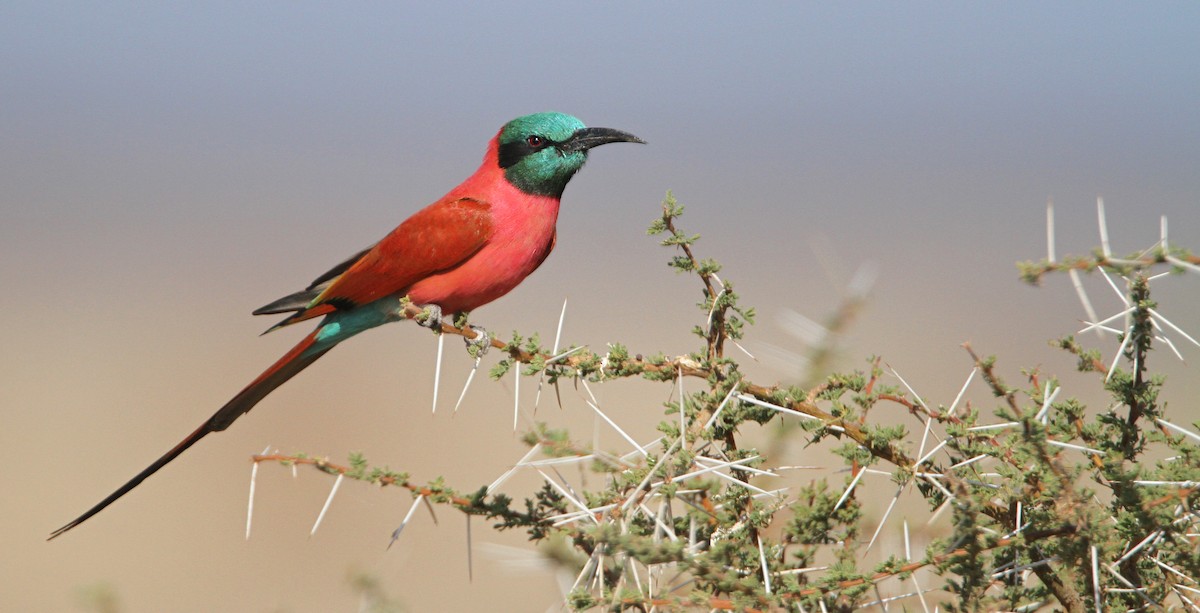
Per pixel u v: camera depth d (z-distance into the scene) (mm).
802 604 6988
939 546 6949
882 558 7547
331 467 7309
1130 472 6977
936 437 7887
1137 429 7727
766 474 7266
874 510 7797
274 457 7293
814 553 7422
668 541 6812
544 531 7461
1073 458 7766
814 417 7887
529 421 7637
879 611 7449
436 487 7395
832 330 8016
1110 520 7266
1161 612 7266
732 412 8094
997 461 7758
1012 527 7500
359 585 8961
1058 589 7477
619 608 6855
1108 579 7422
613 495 7453
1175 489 6824
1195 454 7203
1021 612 7398
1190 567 7137
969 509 6910
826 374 7988
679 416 7910
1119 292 6703
